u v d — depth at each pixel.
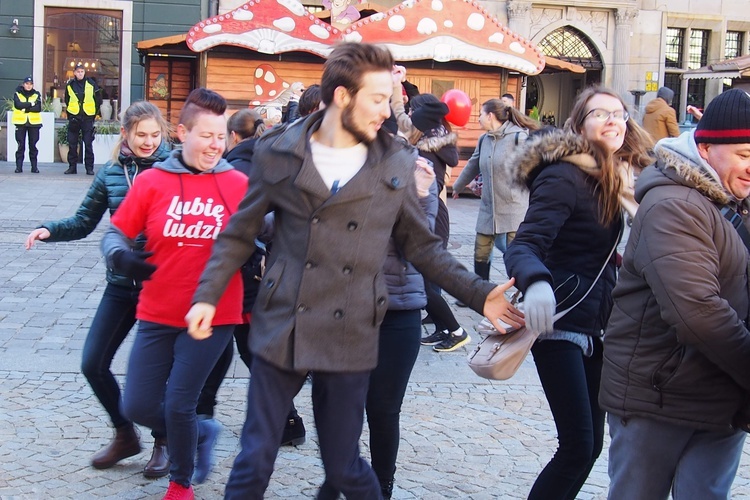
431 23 17.34
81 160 21.06
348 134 2.90
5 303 7.74
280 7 17.28
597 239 3.50
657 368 2.87
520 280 3.11
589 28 24.55
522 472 4.62
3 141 21.59
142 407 3.83
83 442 4.76
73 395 5.51
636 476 2.95
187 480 3.85
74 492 4.15
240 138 5.17
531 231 3.38
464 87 18.14
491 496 4.31
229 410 5.39
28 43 21.72
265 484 2.94
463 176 8.41
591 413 3.52
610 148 3.47
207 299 3.01
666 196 2.82
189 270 3.80
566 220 3.47
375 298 2.95
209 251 3.81
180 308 3.81
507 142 7.89
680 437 2.91
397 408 3.87
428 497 4.27
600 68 24.94
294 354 2.88
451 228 13.56
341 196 2.86
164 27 22.12
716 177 2.82
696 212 2.78
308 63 17.92
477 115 18.22
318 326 2.89
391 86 2.88
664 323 2.87
